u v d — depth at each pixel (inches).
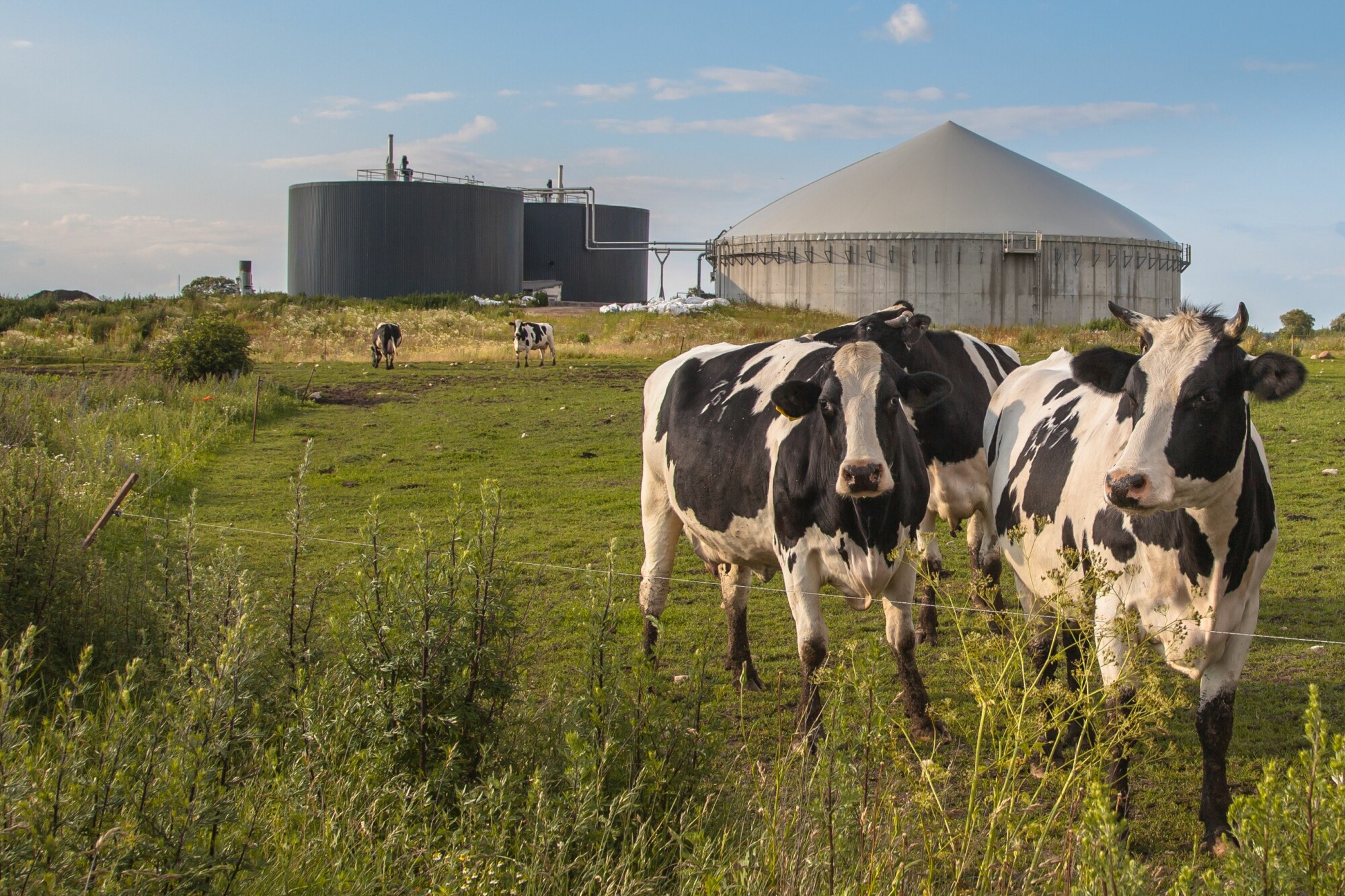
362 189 2652.6
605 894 143.7
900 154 2947.8
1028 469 237.8
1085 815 126.0
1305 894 145.2
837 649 303.0
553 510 494.0
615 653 195.8
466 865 141.2
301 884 134.4
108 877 116.1
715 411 275.1
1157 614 190.7
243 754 171.9
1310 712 118.6
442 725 177.9
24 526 249.0
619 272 3265.3
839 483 219.8
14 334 1354.6
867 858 142.0
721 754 196.1
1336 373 877.2
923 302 2568.9
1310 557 373.1
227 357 951.0
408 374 1095.6
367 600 187.6
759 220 2942.9
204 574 205.9
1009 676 155.6
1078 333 1526.8
